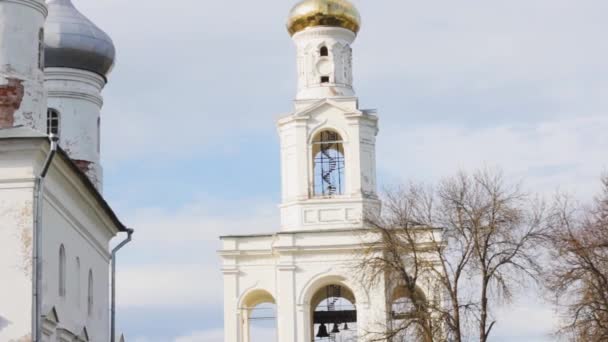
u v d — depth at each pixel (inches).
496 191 2048.5
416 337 2047.2
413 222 2137.1
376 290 2464.3
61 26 1978.3
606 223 1876.2
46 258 1413.6
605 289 1807.3
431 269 2105.1
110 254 1859.0
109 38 2022.6
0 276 1341.0
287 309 2544.3
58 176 1451.8
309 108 2623.0
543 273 1990.7
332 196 2600.9
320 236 2561.5
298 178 2613.2
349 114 2613.2
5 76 1448.1
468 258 2009.1
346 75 2694.4
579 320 1831.9
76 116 1982.0
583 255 1819.6
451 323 1985.7
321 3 2679.6
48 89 1973.4
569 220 1946.4
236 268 2615.7
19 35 1467.8
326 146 2652.6
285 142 2645.2
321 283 2554.1
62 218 1508.4
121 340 2084.2
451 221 2039.9
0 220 1350.9
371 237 2475.4
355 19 2701.8
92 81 2006.6
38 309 1339.8
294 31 2716.5
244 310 2623.0
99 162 2007.9
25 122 1450.5
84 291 1657.2
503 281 1996.8
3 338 1328.7
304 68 2694.4
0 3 1465.3
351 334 2591.0
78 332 1589.6
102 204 1689.2
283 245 2559.1
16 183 1358.3
